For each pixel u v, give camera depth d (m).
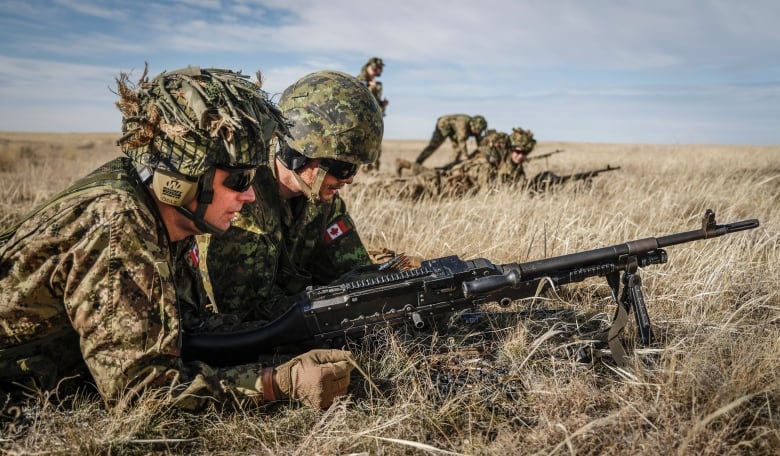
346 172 3.00
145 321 2.00
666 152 20.47
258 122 2.09
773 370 2.44
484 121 11.75
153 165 1.99
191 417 2.25
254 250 2.96
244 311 3.02
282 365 2.31
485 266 2.74
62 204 1.99
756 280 3.81
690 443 2.08
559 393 2.45
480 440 2.20
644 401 2.40
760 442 2.11
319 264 3.46
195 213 2.11
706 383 2.42
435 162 22.36
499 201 6.43
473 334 3.06
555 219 5.40
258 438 2.21
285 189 3.11
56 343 2.23
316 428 2.23
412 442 2.08
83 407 2.25
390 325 2.75
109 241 1.94
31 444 2.05
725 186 7.77
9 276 1.96
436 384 2.61
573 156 20.25
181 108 1.96
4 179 10.35
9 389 2.21
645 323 2.70
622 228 5.12
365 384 2.58
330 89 2.96
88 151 26.61
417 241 5.32
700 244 4.64
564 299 3.77
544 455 2.05
